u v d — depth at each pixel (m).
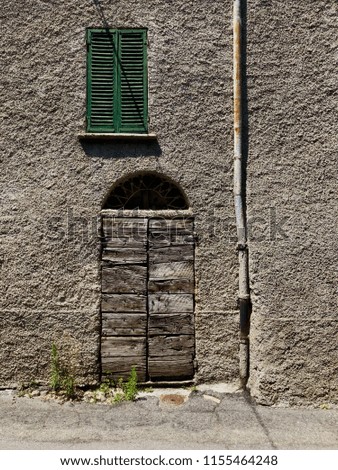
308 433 4.42
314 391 4.97
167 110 5.27
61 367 5.14
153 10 5.32
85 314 5.18
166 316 5.26
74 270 5.19
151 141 5.25
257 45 5.21
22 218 5.17
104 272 5.24
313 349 5.00
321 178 5.11
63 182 5.21
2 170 5.18
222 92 5.27
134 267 5.27
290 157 5.13
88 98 5.30
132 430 4.42
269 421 4.62
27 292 5.15
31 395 5.05
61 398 5.04
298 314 5.02
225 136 5.25
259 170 5.13
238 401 4.99
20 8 5.25
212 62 5.29
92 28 5.32
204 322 5.21
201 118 5.26
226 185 5.25
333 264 5.05
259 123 5.17
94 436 4.32
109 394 5.11
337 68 5.20
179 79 5.28
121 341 5.23
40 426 4.48
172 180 5.24
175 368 5.24
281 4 5.23
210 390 5.13
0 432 4.37
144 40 5.33
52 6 5.28
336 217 5.08
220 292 5.23
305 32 5.22
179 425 4.52
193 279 5.28
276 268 5.04
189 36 5.30
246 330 5.17
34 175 5.20
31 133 5.21
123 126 5.31
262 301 5.02
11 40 5.23
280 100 5.18
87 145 5.25
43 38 5.26
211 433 4.38
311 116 5.16
